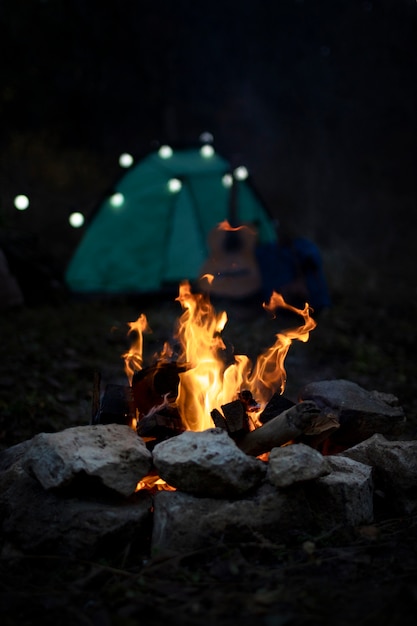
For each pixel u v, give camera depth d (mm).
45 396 5684
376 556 3094
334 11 16547
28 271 8828
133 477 3197
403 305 9367
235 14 16812
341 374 6691
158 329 7820
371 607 2646
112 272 9094
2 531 3242
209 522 3086
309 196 15070
